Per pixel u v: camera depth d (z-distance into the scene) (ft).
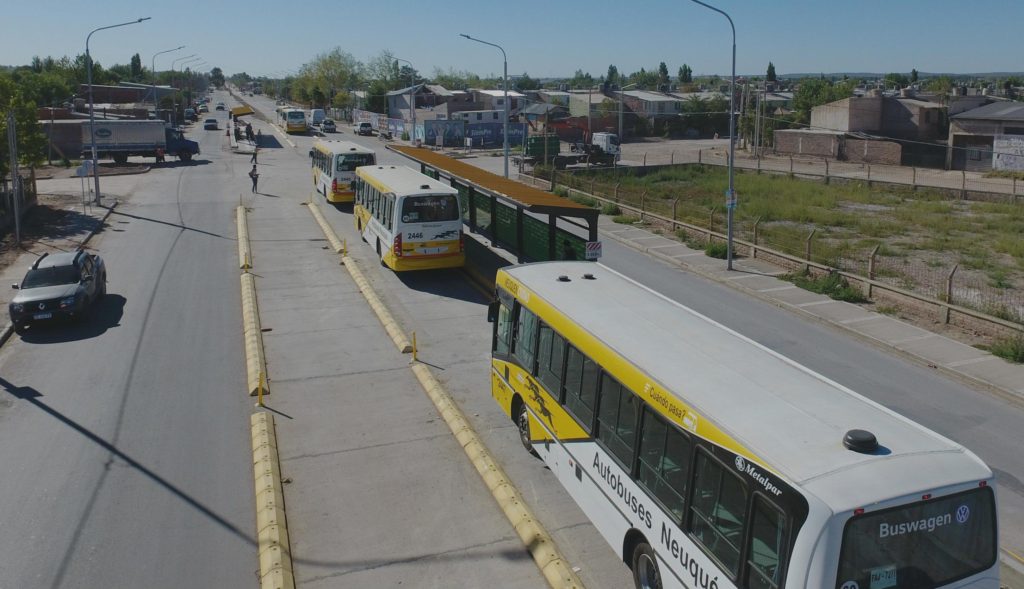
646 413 28.86
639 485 29.12
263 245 96.12
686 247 97.86
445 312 68.49
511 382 43.39
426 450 42.37
